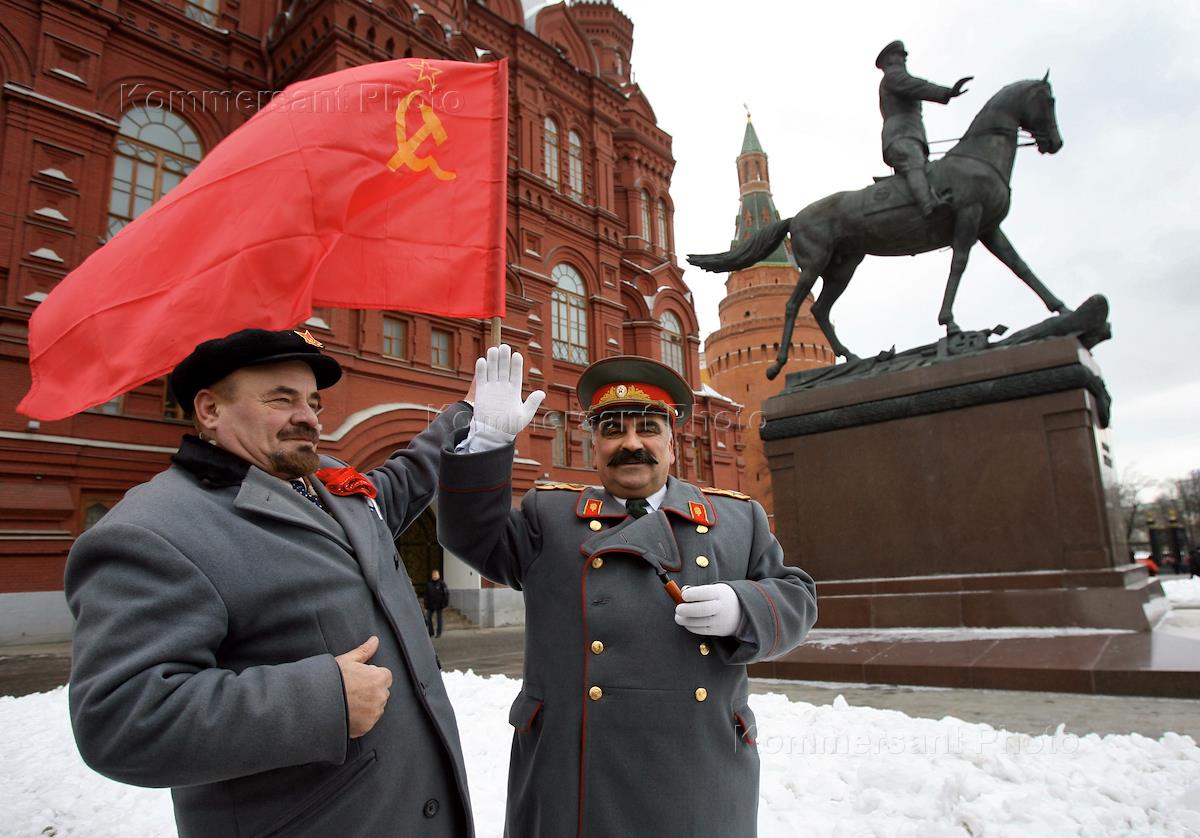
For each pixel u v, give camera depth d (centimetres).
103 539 136
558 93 2542
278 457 165
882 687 540
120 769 121
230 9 1858
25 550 1232
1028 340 732
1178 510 4844
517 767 192
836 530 782
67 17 1495
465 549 190
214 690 125
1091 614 611
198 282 235
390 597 168
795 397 841
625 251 2862
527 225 2306
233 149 256
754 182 6050
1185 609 888
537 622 195
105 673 123
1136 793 293
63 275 1391
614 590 183
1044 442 679
